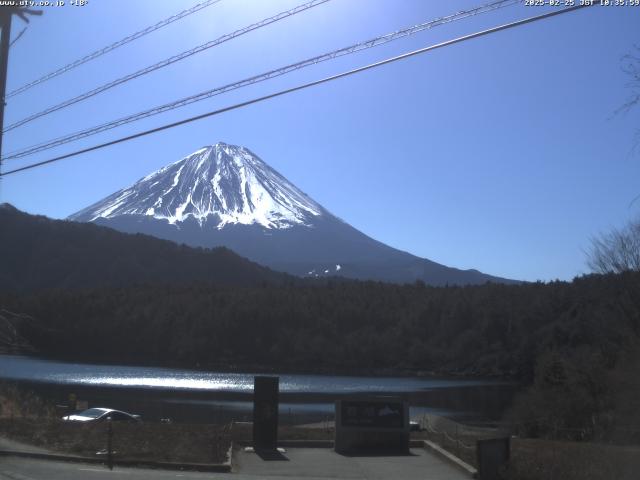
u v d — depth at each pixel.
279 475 15.44
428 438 22.75
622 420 22.78
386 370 113.75
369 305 131.00
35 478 13.70
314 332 122.44
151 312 126.31
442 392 82.19
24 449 17.17
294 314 125.12
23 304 122.25
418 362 114.50
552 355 41.22
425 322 120.94
